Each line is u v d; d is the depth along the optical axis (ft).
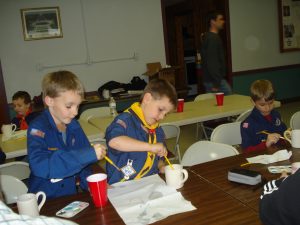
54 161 4.34
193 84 25.55
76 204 4.21
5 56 15.62
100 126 9.63
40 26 16.01
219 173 4.93
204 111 10.50
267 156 5.42
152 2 17.90
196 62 23.16
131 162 5.23
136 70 18.03
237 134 7.52
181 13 23.95
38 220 1.85
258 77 20.68
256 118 7.35
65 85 4.62
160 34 18.28
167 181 4.55
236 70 20.04
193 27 22.82
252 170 4.90
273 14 20.58
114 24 17.30
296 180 2.36
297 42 21.43
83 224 3.71
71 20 16.46
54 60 16.44
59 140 5.11
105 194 4.11
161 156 5.29
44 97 4.86
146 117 5.24
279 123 7.52
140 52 17.99
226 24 19.26
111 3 17.10
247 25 19.90
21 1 15.60
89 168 5.65
